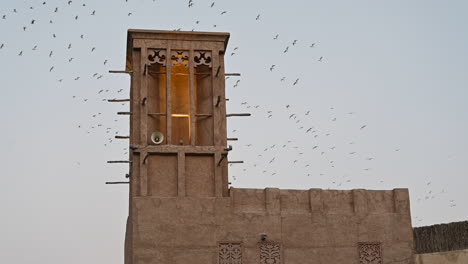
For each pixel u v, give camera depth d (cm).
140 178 2917
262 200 2966
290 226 2941
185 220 2880
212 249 2864
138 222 2853
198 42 3148
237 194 2955
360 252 2961
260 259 2884
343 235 2966
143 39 3109
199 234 2873
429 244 3092
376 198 3045
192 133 3022
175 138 3216
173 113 3256
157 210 2877
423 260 2988
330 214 2983
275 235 2920
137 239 2833
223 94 3106
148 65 3086
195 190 2945
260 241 2902
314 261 2917
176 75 3303
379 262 2962
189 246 2853
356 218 2994
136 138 2989
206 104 3131
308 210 2980
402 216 3033
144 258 2814
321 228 2958
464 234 2991
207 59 3141
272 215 2939
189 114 3127
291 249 2916
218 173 2972
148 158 2958
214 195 2945
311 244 2934
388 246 2984
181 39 3134
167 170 2956
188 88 3288
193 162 2983
